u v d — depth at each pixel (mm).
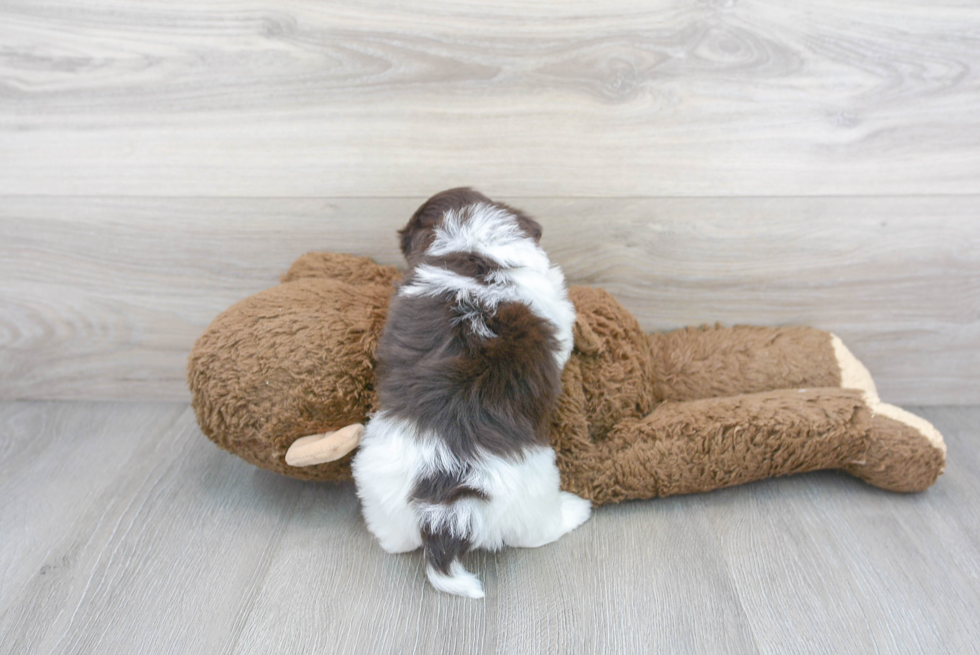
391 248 1401
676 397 1337
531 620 979
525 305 1025
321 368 1090
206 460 1351
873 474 1192
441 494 958
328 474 1177
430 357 989
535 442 1023
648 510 1193
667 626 967
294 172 1339
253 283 1443
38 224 1383
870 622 973
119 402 1550
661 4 1203
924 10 1199
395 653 930
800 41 1229
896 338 1451
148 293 1450
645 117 1283
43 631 969
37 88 1279
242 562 1093
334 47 1243
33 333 1482
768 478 1270
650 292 1433
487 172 1334
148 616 993
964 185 1313
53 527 1165
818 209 1343
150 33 1240
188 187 1353
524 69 1253
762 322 1454
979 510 1189
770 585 1036
